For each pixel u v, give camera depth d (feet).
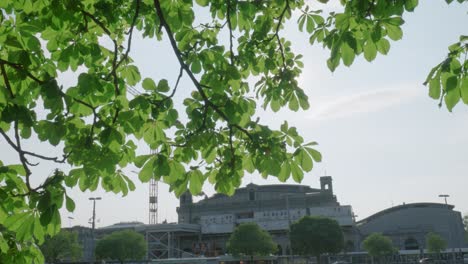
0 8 17.11
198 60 19.90
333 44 13.98
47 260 226.17
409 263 269.44
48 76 15.19
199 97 20.30
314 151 17.75
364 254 273.33
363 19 13.92
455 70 12.28
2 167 15.49
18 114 14.14
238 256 222.89
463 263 255.09
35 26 15.79
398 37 14.25
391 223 336.70
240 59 23.97
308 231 216.54
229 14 21.24
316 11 19.08
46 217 13.99
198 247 328.49
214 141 19.21
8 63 14.42
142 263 238.68
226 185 18.97
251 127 20.06
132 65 21.84
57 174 15.51
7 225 14.47
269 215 330.75
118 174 18.63
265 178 18.38
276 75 23.41
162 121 17.89
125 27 24.72
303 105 21.94
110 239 233.96
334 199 338.75
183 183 17.65
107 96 17.15
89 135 17.17
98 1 19.11
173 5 19.21
